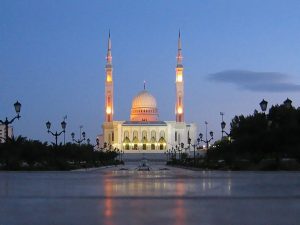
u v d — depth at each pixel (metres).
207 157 105.69
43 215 15.03
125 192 24.12
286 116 73.31
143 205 17.86
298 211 16.02
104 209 16.61
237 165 73.69
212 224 13.23
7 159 70.06
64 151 89.12
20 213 15.48
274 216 14.79
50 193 23.39
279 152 68.75
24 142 76.19
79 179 39.81
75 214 15.30
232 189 26.23
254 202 18.94
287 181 35.06
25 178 41.19
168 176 47.94
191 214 15.30
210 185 30.25
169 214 15.31
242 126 81.06
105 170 79.94
